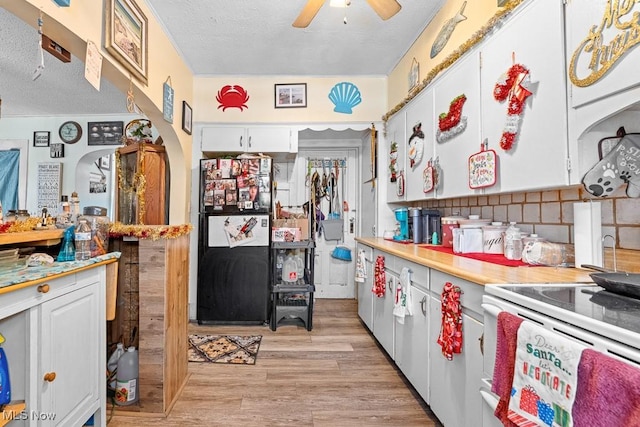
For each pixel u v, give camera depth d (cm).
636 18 98
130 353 184
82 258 148
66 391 133
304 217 349
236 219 317
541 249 150
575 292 102
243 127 345
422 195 253
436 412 161
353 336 291
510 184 155
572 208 152
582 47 117
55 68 285
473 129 185
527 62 143
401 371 216
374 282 264
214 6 229
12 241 126
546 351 81
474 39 179
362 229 414
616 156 119
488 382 108
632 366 64
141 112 252
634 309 83
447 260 169
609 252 133
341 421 171
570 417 72
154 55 238
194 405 185
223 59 310
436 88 231
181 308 202
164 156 296
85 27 154
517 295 99
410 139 276
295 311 311
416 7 232
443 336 145
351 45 286
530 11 141
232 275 318
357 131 370
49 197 420
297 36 270
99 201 456
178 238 198
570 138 123
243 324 323
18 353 115
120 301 195
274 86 347
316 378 215
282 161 422
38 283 117
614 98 106
